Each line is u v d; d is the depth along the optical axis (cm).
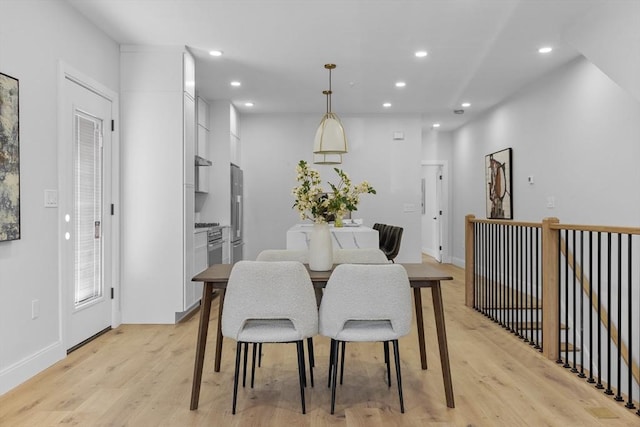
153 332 390
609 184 405
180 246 416
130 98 414
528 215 559
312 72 502
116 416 231
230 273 252
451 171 895
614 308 405
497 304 472
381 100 635
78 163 349
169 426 221
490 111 688
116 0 327
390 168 726
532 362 318
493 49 432
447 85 556
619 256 264
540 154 528
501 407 243
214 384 275
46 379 281
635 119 373
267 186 722
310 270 270
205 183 614
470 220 496
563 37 389
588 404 248
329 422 226
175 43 412
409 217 729
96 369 299
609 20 329
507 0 332
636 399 377
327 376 291
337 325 231
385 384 276
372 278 228
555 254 330
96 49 372
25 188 280
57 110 315
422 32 389
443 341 245
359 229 474
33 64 288
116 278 406
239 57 453
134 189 414
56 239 314
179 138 414
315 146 448
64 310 321
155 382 278
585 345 438
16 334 272
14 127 264
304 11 349
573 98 459
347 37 402
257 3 334
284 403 249
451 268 827
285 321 248
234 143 669
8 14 263
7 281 264
